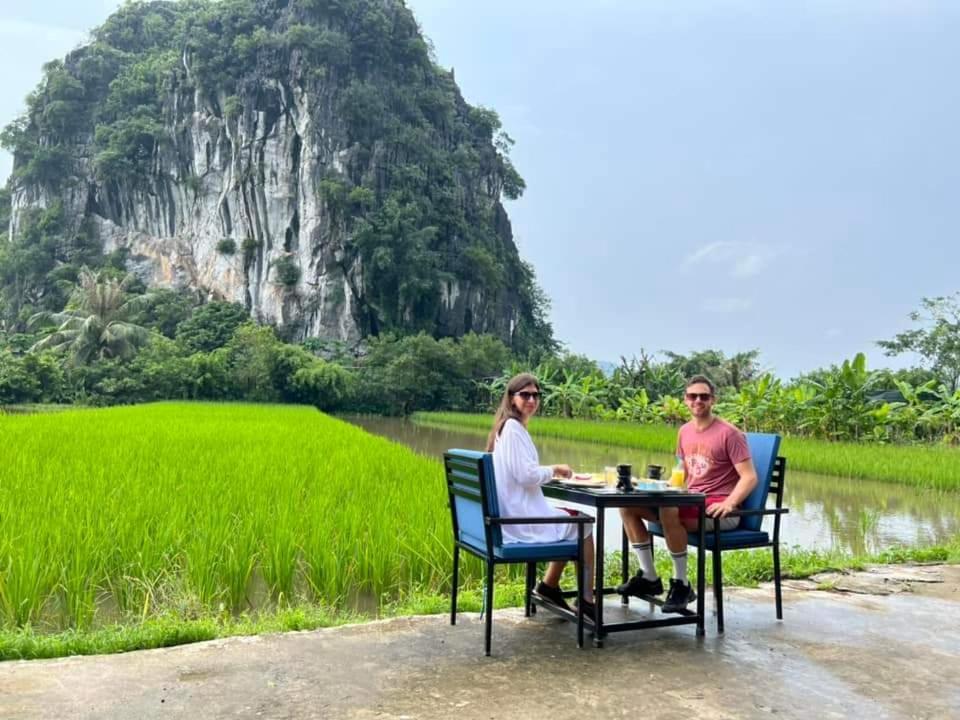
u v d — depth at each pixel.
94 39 101.25
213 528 7.36
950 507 14.24
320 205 77.00
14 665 4.36
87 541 6.55
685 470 5.82
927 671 4.43
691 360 62.66
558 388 51.09
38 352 58.91
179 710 3.74
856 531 11.59
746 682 4.22
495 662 4.52
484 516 4.71
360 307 78.12
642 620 5.17
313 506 8.70
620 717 3.71
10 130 93.88
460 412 67.31
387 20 86.69
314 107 78.38
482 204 93.62
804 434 31.84
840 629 5.28
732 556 7.71
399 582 6.95
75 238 88.38
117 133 87.25
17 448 14.29
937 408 29.39
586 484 5.25
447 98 93.25
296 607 6.20
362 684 4.13
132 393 57.19
